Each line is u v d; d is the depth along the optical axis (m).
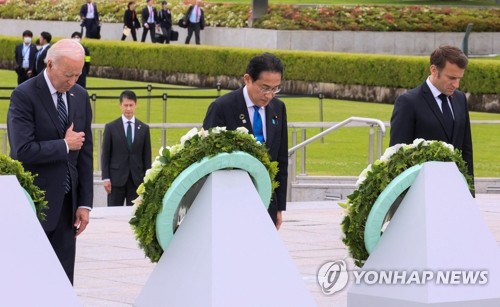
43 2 47.72
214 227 7.34
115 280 10.67
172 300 7.41
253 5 41.06
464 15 41.22
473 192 8.67
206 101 32.41
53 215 8.42
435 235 8.09
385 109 31.69
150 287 7.60
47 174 8.41
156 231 7.58
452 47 9.62
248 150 7.60
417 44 40.44
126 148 16.44
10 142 8.42
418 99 9.71
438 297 8.00
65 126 8.53
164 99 24.12
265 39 40.12
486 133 26.98
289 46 39.66
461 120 9.79
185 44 40.59
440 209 8.17
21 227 6.71
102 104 31.25
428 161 8.31
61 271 6.77
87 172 8.71
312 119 28.98
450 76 9.57
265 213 7.49
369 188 8.27
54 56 8.33
